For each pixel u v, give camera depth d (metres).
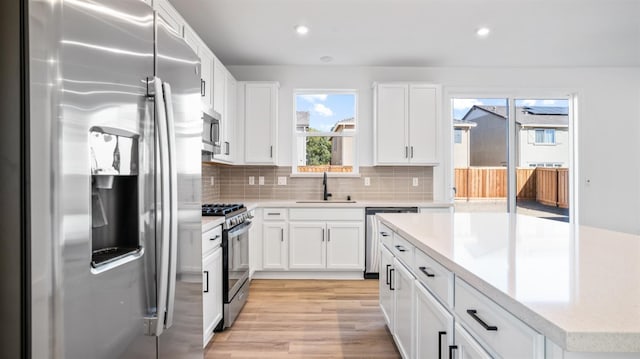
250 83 3.96
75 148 0.82
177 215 1.31
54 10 0.77
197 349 1.54
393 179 4.30
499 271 0.98
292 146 4.26
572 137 4.39
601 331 0.61
